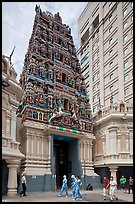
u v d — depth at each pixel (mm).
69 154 36156
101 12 59656
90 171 35250
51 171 29453
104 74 56500
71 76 37125
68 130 32875
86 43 67562
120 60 50062
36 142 29672
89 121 38000
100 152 37375
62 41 37625
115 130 35375
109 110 37250
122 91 48562
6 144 23016
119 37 51312
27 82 31125
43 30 35438
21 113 30562
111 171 34156
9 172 23312
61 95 34219
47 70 33906
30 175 27422
